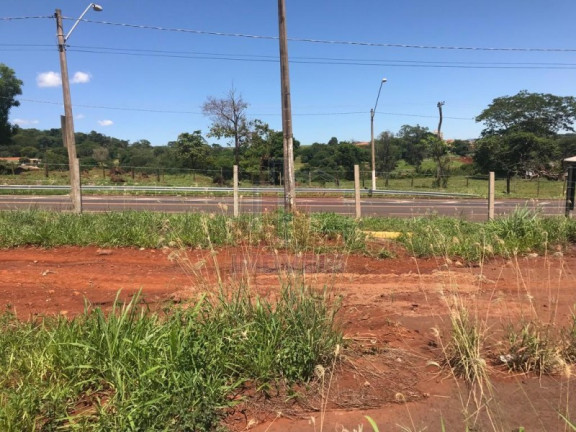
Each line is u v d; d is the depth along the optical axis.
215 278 5.93
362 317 4.62
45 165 36.34
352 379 3.39
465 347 3.47
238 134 36.47
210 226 8.48
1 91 51.12
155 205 17.38
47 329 3.87
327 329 3.62
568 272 6.46
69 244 8.38
